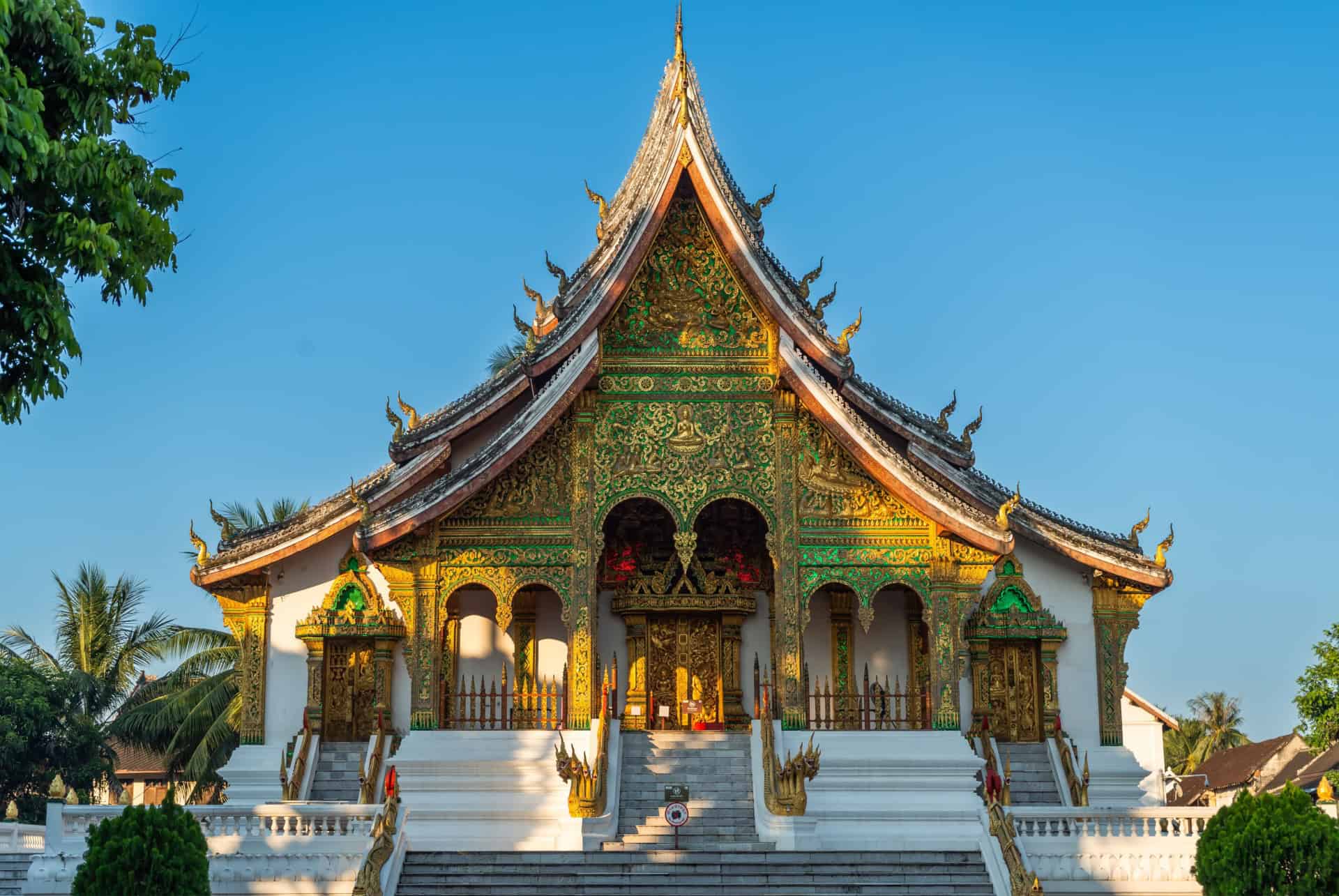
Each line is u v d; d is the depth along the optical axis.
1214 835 20.23
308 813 23.92
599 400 29.77
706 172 29.52
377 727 30.53
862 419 32.03
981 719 31.31
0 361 16.38
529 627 31.75
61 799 23.89
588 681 28.59
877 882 23.91
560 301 31.41
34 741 47.00
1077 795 30.02
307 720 30.80
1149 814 24.47
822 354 29.72
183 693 47.38
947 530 29.00
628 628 32.28
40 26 15.82
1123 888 23.98
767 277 29.53
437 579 29.00
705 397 29.86
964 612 29.28
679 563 32.16
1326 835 19.22
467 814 27.05
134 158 16.66
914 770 28.05
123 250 16.58
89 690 48.94
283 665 31.64
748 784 27.95
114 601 54.66
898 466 28.92
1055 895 23.89
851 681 31.75
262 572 31.86
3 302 15.94
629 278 29.39
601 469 29.48
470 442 32.66
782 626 29.05
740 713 31.67
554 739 28.19
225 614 31.84
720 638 32.12
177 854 19.19
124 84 16.92
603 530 30.56
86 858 19.12
